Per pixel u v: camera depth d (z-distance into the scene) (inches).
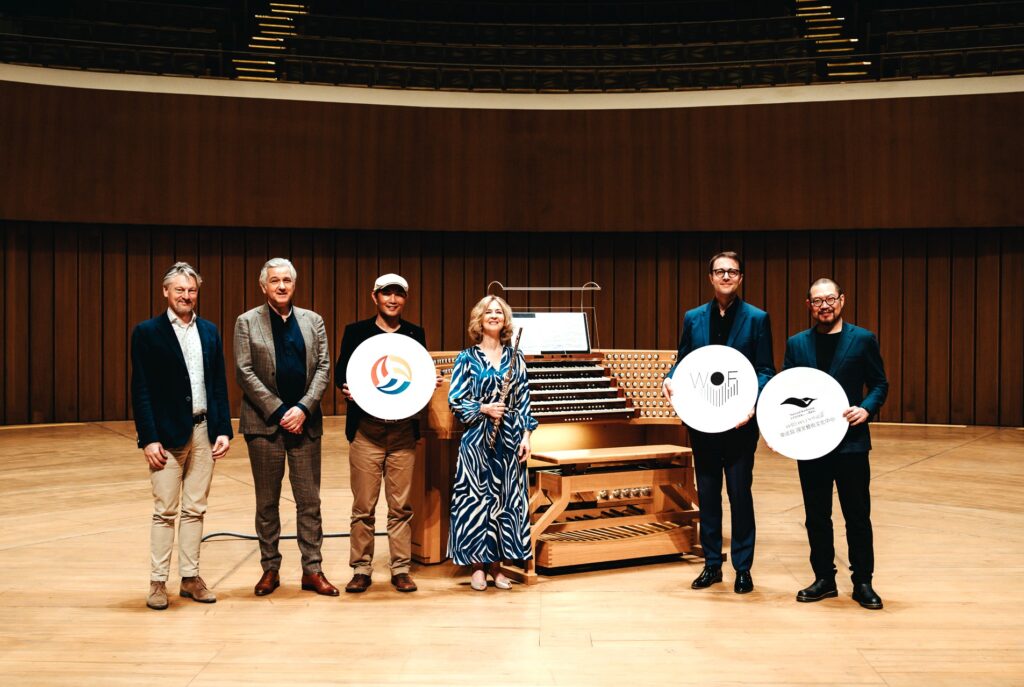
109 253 422.0
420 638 136.7
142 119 412.2
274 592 160.6
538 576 173.5
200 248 431.5
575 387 190.1
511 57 497.4
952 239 421.7
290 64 461.7
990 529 211.8
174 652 130.0
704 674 122.5
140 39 472.7
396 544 163.6
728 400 162.4
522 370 169.6
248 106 422.0
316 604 153.9
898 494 255.0
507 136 436.1
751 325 168.1
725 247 443.8
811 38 495.5
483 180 437.1
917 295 426.6
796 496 252.7
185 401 151.3
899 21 508.1
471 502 164.6
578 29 528.1
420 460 183.5
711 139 430.0
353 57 496.1
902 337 429.1
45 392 415.2
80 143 405.1
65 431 389.4
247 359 158.9
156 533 151.3
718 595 160.2
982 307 418.0
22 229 409.7
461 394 167.8
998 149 402.9
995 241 414.9
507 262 456.8
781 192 424.5
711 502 167.5
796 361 161.2
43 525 212.4
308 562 161.3
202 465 155.6
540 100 437.1
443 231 448.8
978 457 325.1
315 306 443.5
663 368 193.9
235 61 468.4
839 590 163.2
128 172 411.2
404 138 434.0
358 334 168.6
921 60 444.5
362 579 162.4
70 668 123.6
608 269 454.9
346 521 220.7
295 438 160.4
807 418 154.6
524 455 167.5
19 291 410.0
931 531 209.6
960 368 422.0
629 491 200.1
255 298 438.0
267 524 160.2
